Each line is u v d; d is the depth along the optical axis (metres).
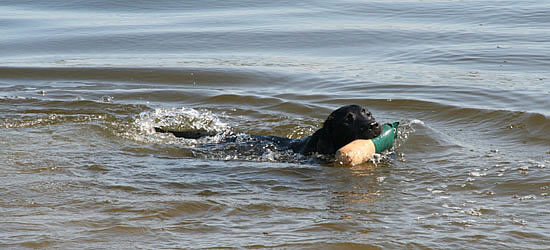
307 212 18.77
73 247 15.98
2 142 27.30
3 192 20.41
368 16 63.38
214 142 29.30
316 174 23.48
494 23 58.59
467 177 22.33
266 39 53.53
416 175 22.94
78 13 67.38
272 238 16.58
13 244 16.09
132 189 21.03
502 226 17.38
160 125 32.31
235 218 18.20
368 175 23.17
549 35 52.41
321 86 39.34
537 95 34.75
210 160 26.02
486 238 16.52
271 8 68.88
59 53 49.81
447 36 53.47
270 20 61.75
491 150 26.09
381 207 19.22
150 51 50.16
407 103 34.62
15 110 33.78
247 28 58.06
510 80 38.62
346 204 19.56
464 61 44.53
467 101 34.44
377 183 22.05
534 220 17.80
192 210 18.89
